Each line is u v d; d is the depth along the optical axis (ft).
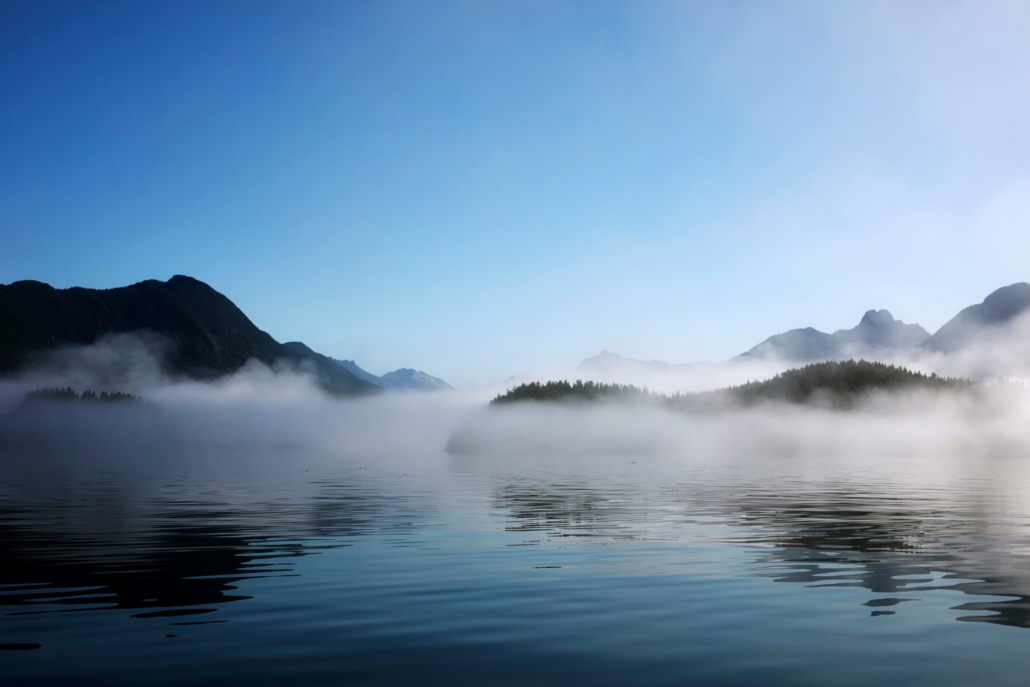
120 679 31.60
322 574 55.62
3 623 40.75
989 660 34.32
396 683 31.27
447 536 77.00
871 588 50.29
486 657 35.01
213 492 139.13
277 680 31.58
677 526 85.25
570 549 68.13
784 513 99.04
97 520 90.79
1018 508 105.19
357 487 153.89
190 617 42.42
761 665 33.78
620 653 35.70
